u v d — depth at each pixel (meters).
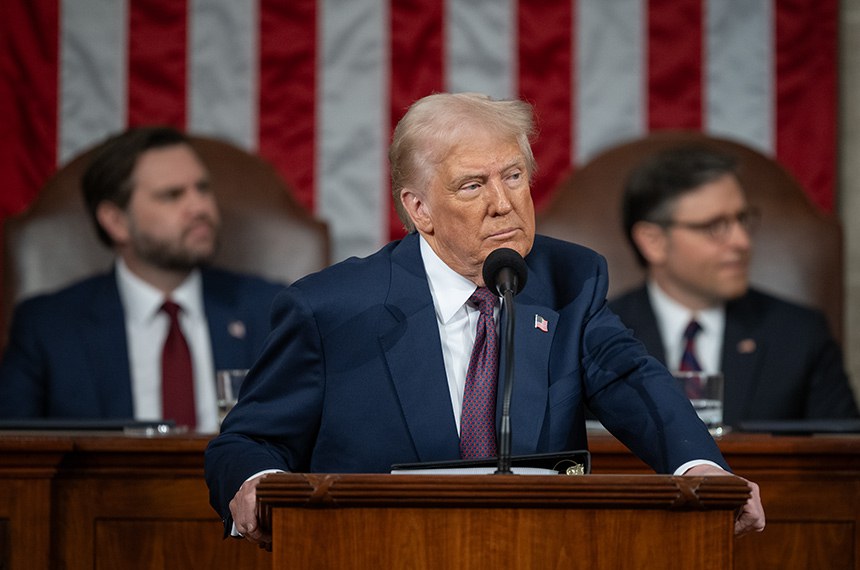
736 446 10.30
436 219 8.36
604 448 10.37
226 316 16.88
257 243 17.34
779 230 17.25
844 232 18.61
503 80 18.89
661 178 17.34
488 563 6.52
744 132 18.80
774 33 18.80
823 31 18.78
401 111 18.92
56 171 17.59
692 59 18.86
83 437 10.67
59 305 16.61
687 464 7.65
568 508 6.54
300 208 17.59
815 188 18.69
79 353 16.41
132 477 10.40
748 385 16.80
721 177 17.30
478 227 8.18
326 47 18.92
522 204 8.26
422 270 8.64
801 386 16.80
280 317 8.57
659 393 8.07
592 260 8.90
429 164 8.28
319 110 18.91
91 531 10.35
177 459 10.37
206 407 16.61
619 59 18.91
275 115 18.88
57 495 10.36
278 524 6.61
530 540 6.52
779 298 17.11
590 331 8.55
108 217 17.11
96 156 17.25
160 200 17.14
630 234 17.38
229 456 8.12
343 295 8.51
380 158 18.89
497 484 6.48
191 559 10.38
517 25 18.91
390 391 8.34
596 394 8.38
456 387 8.52
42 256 17.02
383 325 8.44
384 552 6.56
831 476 10.40
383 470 8.23
